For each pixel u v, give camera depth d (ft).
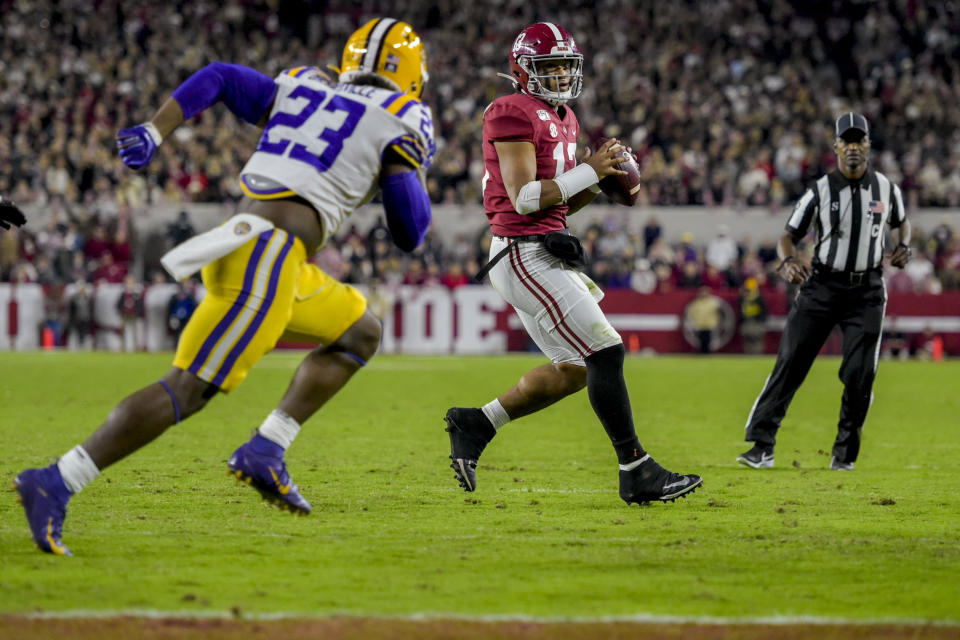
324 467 81.92
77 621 38.88
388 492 69.92
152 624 38.65
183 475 75.61
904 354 273.54
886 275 278.05
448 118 306.55
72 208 284.82
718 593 43.86
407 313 273.54
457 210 288.71
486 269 66.74
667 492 64.13
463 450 68.28
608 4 356.18
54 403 133.80
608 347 64.08
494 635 37.83
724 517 61.67
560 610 41.06
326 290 53.16
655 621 39.60
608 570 47.67
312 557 49.80
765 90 331.57
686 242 284.00
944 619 40.24
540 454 92.12
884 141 316.19
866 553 51.52
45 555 49.14
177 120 49.32
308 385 53.16
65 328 271.69
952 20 351.05
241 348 48.57
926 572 47.65
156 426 48.16
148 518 59.11
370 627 38.55
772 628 38.91
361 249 276.62
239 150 296.71
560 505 65.57
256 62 336.90
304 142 50.80
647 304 277.03
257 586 44.32
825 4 362.94
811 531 57.36
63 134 297.53
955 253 283.38
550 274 64.39
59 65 324.80
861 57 351.05
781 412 85.40
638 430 112.98
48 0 339.36
